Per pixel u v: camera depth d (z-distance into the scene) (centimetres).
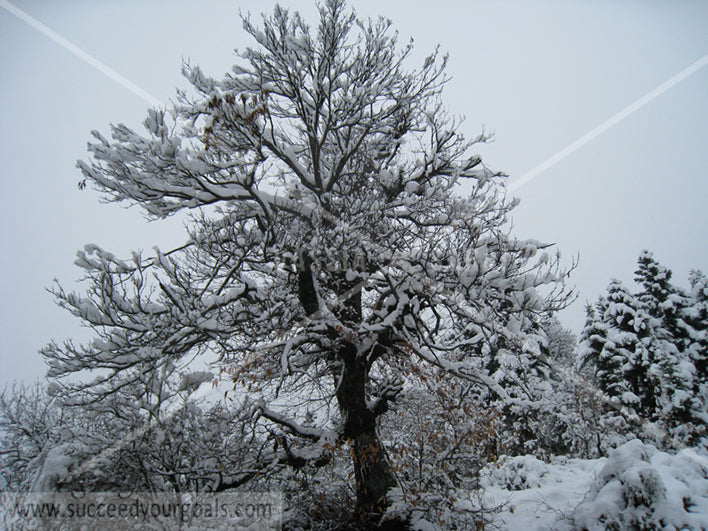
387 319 778
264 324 838
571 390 2016
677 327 2541
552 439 2139
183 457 741
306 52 796
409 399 1055
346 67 873
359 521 791
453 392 982
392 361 1077
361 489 808
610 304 2455
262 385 920
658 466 801
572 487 1062
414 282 801
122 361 752
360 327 762
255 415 851
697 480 764
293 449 861
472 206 916
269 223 771
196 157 748
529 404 884
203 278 934
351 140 968
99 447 740
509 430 1822
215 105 670
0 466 1264
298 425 851
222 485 762
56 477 712
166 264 788
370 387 1043
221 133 728
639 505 672
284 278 871
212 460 763
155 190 766
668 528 626
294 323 871
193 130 862
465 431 888
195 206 823
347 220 816
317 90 819
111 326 740
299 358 1009
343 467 1020
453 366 838
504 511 999
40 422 1357
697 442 1805
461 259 749
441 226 909
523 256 736
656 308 2627
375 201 851
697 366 2416
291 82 820
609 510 690
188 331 746
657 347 2245
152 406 754
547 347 1945
